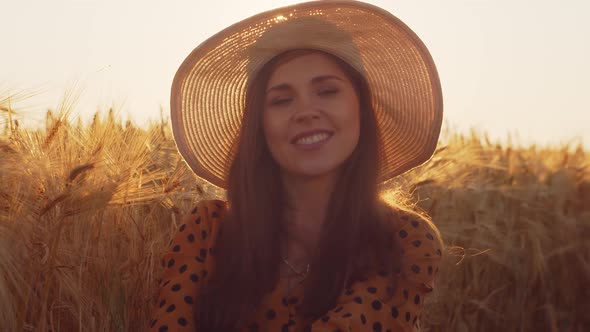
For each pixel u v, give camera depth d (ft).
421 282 6.70
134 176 8.86
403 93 7.41
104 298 8.43
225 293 6.69
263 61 6.94
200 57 7.18
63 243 8.15
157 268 8.81
